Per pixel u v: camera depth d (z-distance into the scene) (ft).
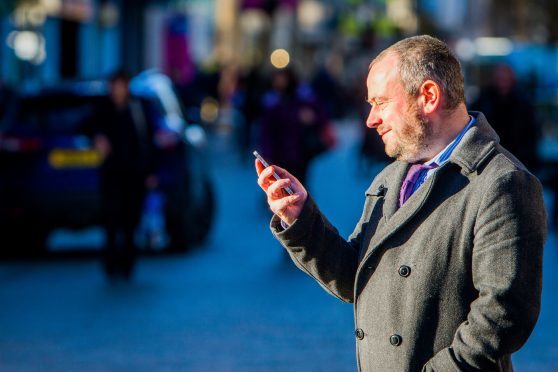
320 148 56.39
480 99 55.01
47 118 56.18
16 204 55.11
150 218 56.59
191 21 208.13
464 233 15.62
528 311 15.11
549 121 99.30
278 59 251.19
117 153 48.52
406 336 15.81
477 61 146.20
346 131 184.96
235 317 40.32
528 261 15.20
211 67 193.67
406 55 16.08
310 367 32.99
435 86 15.97
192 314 40.98
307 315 40.63
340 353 34.78
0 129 55.72
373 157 104.32
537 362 33.58
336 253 17.11
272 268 51.83
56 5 117.08
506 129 54.29
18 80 107.04
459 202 15.76
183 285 47.37
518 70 143.95
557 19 151.02
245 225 68.49
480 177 15.74
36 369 32.99
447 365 15.28
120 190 48.62
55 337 37.27
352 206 78.38
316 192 88.94
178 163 56.18
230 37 280.51
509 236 15.23
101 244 62.18
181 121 58.44
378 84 16.24
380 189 17.01
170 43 185.06
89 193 55.06
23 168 55.31
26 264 54.34
